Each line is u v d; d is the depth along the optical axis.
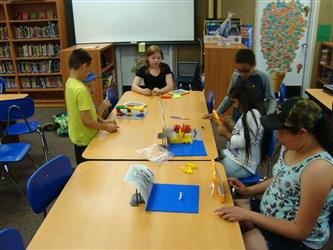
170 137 2.23
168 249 1.25
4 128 3.78
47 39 5.52
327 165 1.33
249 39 5.50
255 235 1.56
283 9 5.62
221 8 5.64
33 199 1.65
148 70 3.64
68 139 4.38
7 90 5.88
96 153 2.09
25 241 2.43
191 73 5.95
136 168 1.65
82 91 2.37
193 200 1.56
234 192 1.98
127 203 1.55
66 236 1.33
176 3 5.56
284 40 5.78
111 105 3.31
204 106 3.06
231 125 2.66
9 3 5.33
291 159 1.50
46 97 6.08
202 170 1.86
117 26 5.72
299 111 1.34
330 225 1.49
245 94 2.20
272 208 1.55
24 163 3.70
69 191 1.66
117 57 6.01
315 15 5.54
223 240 1.30
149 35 5.75
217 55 4.61
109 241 1.30
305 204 1.35
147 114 2.85
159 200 1.56
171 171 1.84
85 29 5.73
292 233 1.38
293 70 5.93
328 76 5.50
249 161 2.23
